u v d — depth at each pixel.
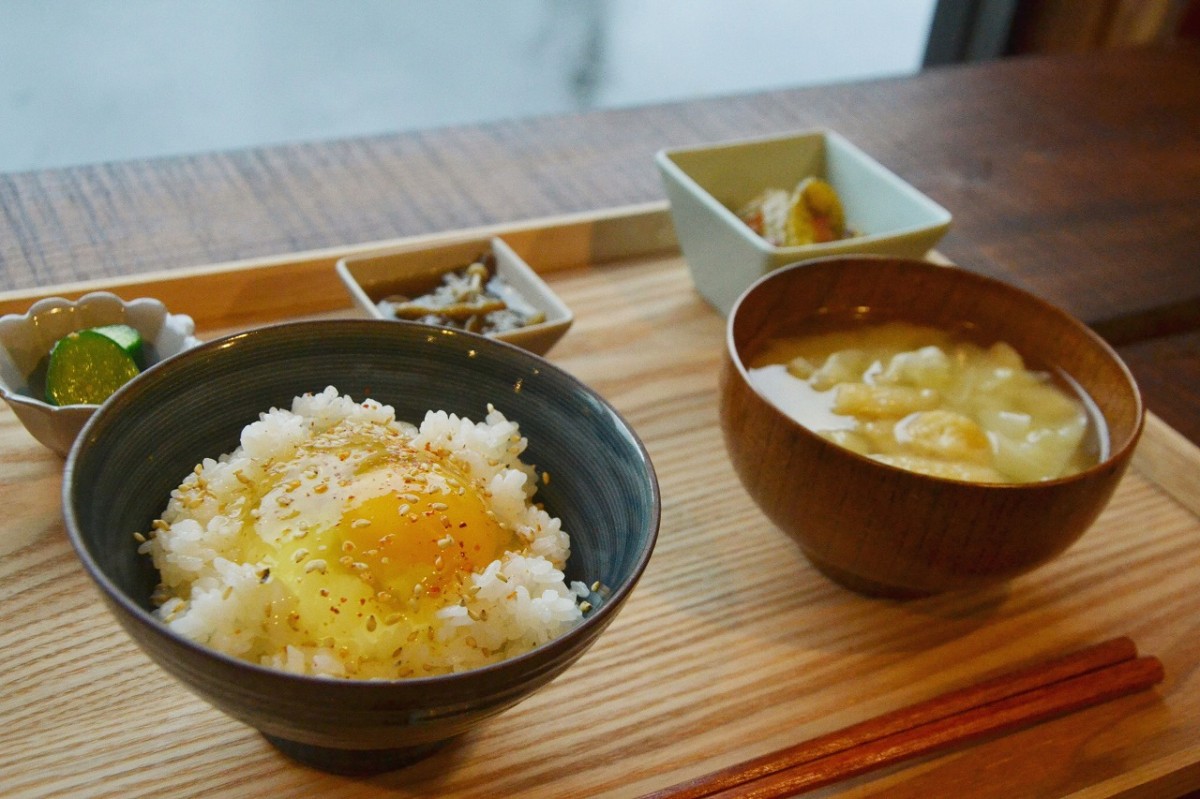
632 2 1.14
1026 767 0.38
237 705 0.30
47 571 0.39
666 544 0.43
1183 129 0.76
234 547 0.35
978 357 0.46
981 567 0.38
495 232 0.53
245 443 0.36
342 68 0.95
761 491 0.40
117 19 0.96
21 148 0.79
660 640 0.40
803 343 0.45
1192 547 0.46
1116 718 0.40
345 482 0.36
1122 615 0.43
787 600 0.42
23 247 0.50
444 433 0.38
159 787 0.34
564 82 0.99
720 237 0.51
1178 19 0.95
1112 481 0.38
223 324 0.49
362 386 0.40
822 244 0.50
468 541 0.36
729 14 1.16
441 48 1.01
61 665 0.37
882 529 0.38
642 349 0.51
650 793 0.36
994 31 1.02
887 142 0.69
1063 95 0.78
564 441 0.39
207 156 0.58
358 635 0.34
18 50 0.90
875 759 0.37
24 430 0.43
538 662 0.31
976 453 0.41
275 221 0.54
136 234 0.52
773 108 0.71
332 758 0.35
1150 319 0.59
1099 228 0.65
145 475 0.36
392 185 0.59
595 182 0.62
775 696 0.39
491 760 0.36
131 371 0.41
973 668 0.41
